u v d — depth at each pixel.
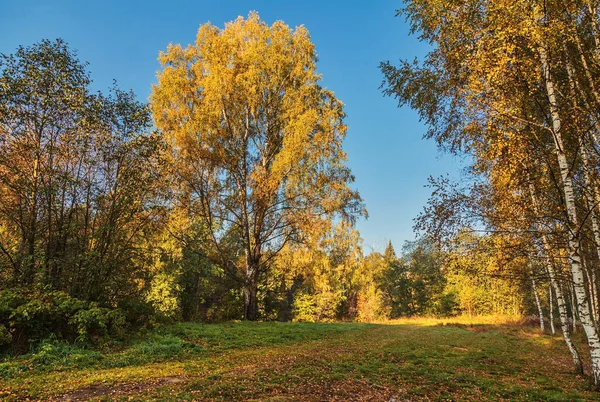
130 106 11.91
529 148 7.52
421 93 8.87
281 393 6.49
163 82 18.53
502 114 7.25
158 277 22.14
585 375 9.05
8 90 9.72
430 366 9.60
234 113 20.17
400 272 54.78
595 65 7.00
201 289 30.44
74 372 7.61
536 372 9.45
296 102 19.73
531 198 8.23
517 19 6.59
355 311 44.19
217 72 18.61
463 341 16.27
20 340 8.99
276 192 19.36
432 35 8.37
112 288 11.81
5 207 10.29
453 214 8.00
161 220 13.32
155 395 6.06
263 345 12.70
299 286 37.50
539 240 8.16
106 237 11.67
